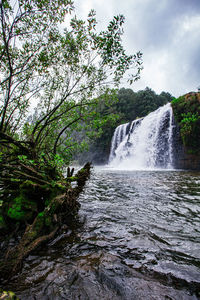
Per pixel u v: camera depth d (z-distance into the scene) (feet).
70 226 10.03
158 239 8.63
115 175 43.16
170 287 5.16
